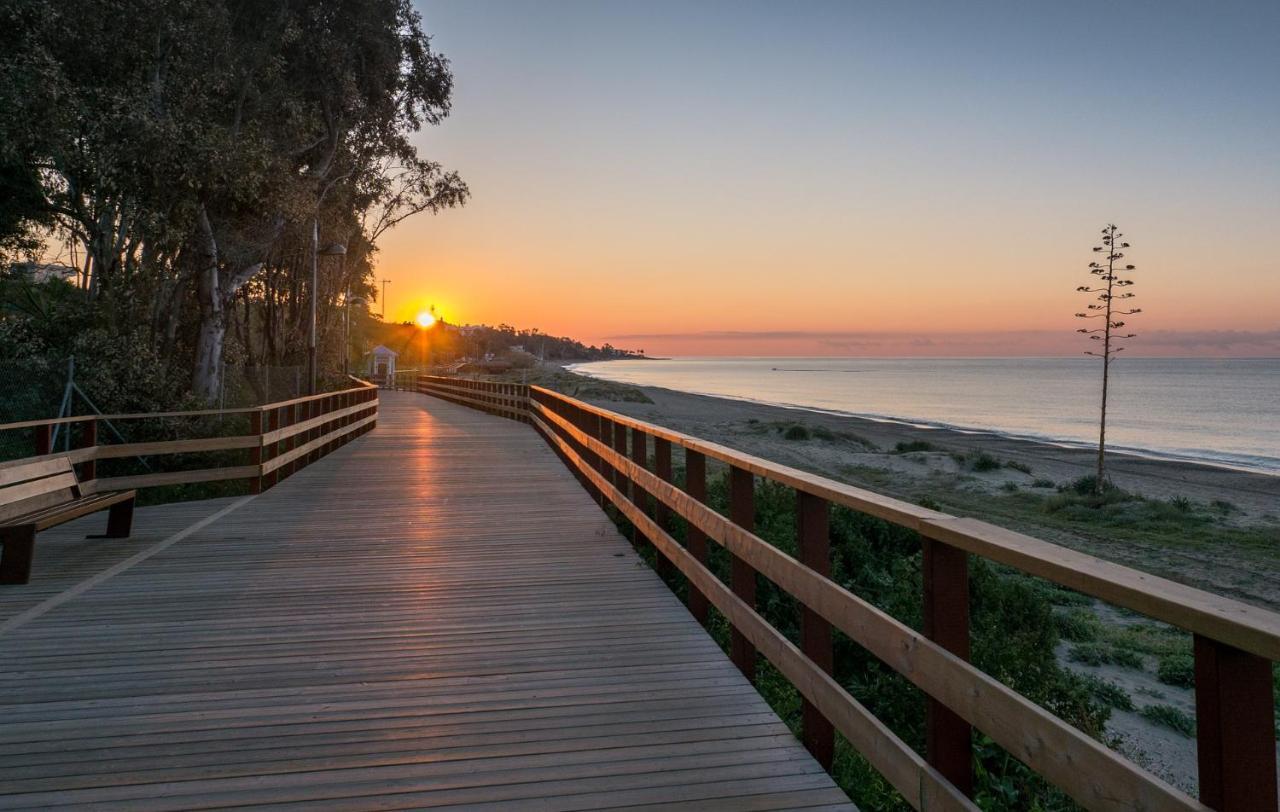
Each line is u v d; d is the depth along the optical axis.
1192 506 26.19
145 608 5.30
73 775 3.08
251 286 30.30
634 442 7.18
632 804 2.89
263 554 6.85
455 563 6.56
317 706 3.76
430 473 12.11
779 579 3.53
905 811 3.20
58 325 14.92
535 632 4.85
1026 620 10.12
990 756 4.73
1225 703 1.44
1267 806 1.44
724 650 4.71
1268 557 19.06
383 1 22.09
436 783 3.03
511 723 3.58
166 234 15.49
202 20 16.28
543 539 7.49
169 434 13.77
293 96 19.22
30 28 14.17
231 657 4.40
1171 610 1.50
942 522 2.29
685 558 5.14
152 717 3.62
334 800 2.91
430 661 4.36
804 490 3.26
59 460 6.71
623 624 5.01
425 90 25.39
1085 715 6.76
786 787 3.02
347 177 26.91
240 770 3.13
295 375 31.17
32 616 5.10
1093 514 24.59
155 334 17.69
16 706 3.73
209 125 16.38
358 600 5.51
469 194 34.03
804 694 3.23
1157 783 1.55
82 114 14.22
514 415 24.03
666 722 3.59
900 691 6.00
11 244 18.34
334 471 12.35
